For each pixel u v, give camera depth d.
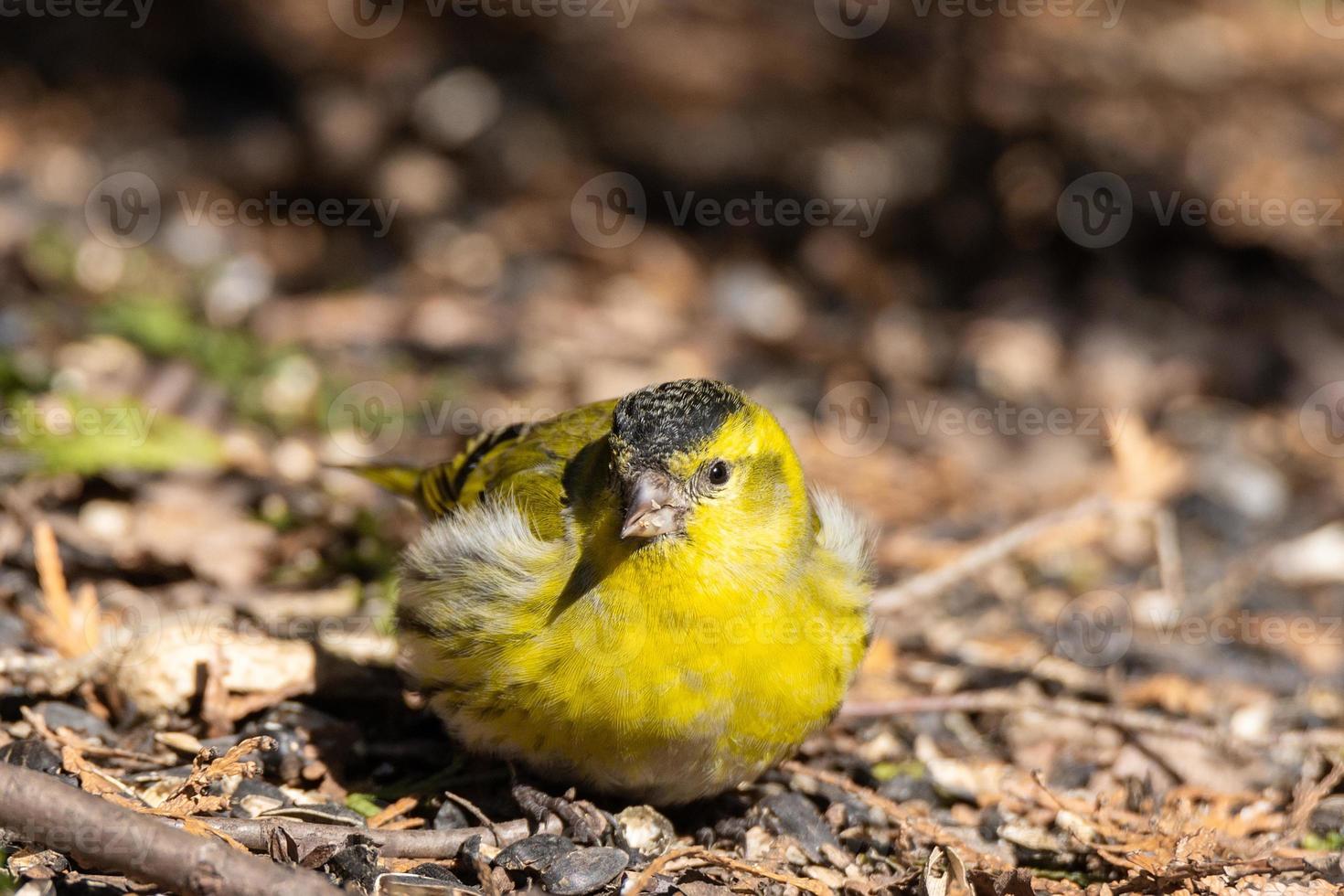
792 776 7.95
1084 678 9.78
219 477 10.64
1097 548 12.68
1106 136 18.94
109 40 20.05
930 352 16.45
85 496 10.18
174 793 6.52
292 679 7.88
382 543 10.34
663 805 7.36
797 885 6.56
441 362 14.69
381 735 8.01
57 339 12.61
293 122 18.81
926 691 9.48
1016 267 18.11
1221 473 14.16
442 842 6.67
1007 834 7.50
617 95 19.72
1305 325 17.28
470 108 19.11
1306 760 8.64
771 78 19.84
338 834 6.50
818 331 16.70
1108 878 7.20
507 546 6.88
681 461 6.58
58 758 6.98
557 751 6.89
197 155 18.25
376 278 16.50
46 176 17.28
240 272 15.70
